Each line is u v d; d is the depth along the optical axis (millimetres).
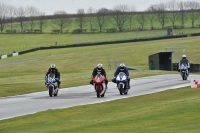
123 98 80688
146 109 59500
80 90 103500
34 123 53344
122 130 43500
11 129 49438
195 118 47719
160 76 148625
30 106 72562
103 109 64312
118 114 57562
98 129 45094
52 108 68688
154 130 42281
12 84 118062
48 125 51125
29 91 103625
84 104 72500
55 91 89938
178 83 115562
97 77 84688
